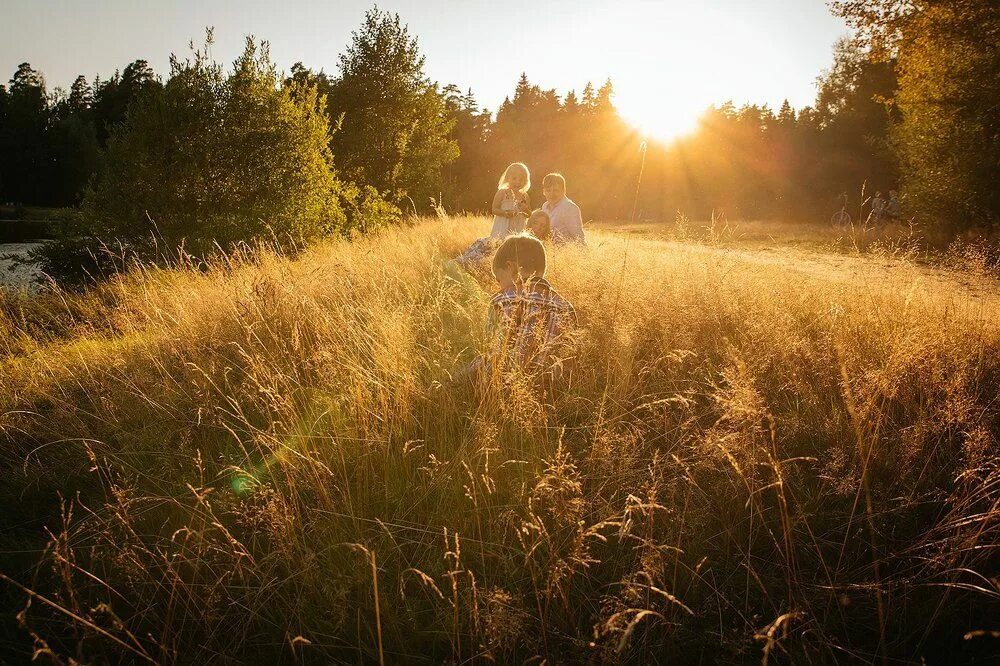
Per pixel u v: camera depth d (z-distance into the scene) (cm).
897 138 1678
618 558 208
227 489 240
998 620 178
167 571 188
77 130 6406
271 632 187
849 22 1426
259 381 300
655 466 228
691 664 178
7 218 4728
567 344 299
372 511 229
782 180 5112
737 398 231
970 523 197
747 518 220
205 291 476
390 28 2172
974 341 335
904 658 171
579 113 7744
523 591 195
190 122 1036
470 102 7538
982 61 1304
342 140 2180
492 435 241
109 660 178
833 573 200
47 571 208
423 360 324
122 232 1016
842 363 284
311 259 669
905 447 236
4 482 261
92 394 337
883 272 597
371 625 183
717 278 485
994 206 1352
